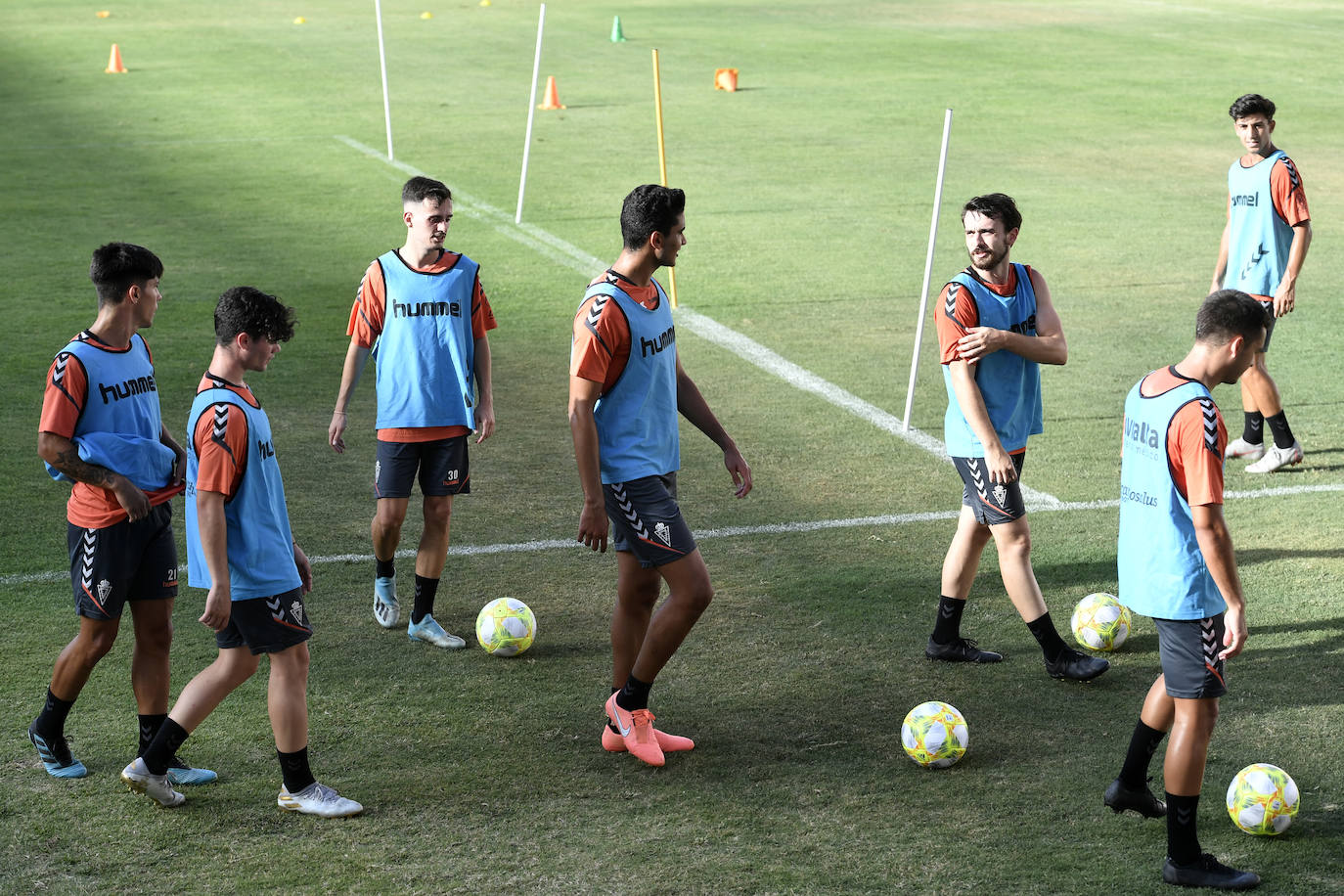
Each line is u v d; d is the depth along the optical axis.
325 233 17.66
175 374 12.06
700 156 22.80
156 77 30.77
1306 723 6.36
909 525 8.99
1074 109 26.81
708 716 6.57
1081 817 5.62
